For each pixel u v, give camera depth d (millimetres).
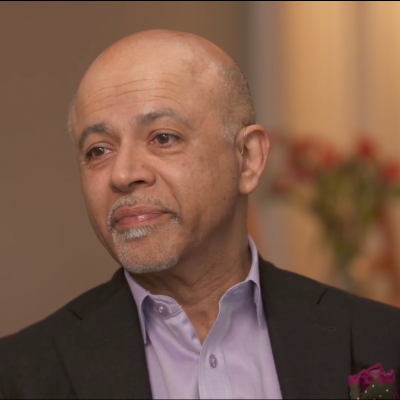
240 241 2037
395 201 3605
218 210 1905
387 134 4285
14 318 3439
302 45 4457
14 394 1837
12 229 3463
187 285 1974
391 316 2033
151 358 1953
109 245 1932
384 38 4328
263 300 2055
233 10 4309
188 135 1854
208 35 4211
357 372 1879
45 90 3598
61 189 3619
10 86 3504
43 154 3576
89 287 3652
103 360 1860
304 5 4445
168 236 1826
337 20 4418
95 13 3758
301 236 4363
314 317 1977
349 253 3562
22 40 3545
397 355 1915
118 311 1981
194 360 1940
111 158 1893
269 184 4160
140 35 1967
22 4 3555
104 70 1906
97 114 1864
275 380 1919
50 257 3559
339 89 4406
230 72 1991
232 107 1964
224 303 1963
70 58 3676
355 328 1970
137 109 1826
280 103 4426
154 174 1832
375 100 4332
